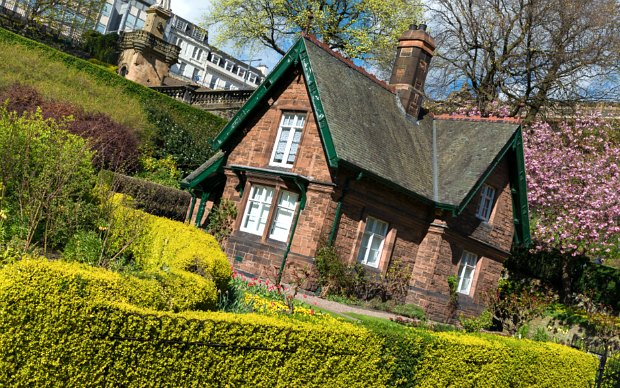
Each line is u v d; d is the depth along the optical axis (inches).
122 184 717.9
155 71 1857.8
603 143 1075.9
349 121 723.4
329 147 666.8
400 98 888.9
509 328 829.2
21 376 213.5
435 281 764.0
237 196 771.4
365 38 1489.9
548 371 489.4
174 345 249.4
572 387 513.3
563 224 971.9
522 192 855.1
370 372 336.5
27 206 418.6
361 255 733.3
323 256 672.4
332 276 675.4
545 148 1082.7
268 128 765.9
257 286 468.8
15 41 1228.5
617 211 935.7
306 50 720.3
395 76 902.4
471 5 1269.7
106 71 1273.4
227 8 1568.7
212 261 355.3
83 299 225.3
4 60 1167.6
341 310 595.5
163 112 1224.2
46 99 1050.1
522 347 464.4
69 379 222.5
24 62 1194.0
